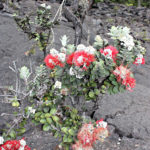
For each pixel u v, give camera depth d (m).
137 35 2.55
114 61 0.92
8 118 1.14
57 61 0.88
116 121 1.20
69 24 2.25
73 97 1.03
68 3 2.70
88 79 0.93
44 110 0.94
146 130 1.15
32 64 1.52
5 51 1.64
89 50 0.86
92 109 1.23
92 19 2.69
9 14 2.24
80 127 0.88
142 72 1.80
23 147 0.88
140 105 1.32
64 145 0.90
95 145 1.08
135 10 3.54
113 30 0.95
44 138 1.10
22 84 1.33
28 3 2.66
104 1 3.93
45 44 1.18
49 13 1.14
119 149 1.07
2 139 0.86
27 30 1.18
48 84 1.00
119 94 1.39
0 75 1.39
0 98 1.22
